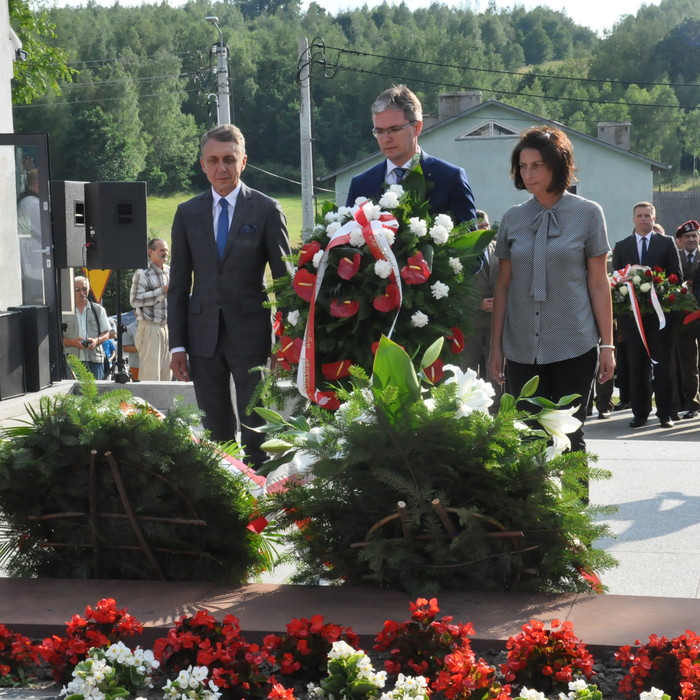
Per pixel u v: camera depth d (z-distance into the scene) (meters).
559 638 3.15
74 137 80.00
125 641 3.54
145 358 12.18
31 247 10.89
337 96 92.06
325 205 4.84
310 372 4.50
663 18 132.62
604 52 119.38
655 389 11.55
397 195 4.73
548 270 5.10
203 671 3.06
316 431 4.05
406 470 3.83
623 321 11.48
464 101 48.31
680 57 116.62
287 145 91.19
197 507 4.10
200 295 6.09
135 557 4.18
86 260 11.30
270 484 4.16
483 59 104.69
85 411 4.11
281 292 4.83
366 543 3.86
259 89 92.00
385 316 4.57
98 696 3.03
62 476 4.11
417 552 3.87
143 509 4.07
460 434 3.77
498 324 5.30
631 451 8.50
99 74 92.50
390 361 3.86
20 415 9.23
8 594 3.93
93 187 11.27
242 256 6.04
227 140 6.04
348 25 125.75
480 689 2.94
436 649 3.22
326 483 3.89
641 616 3.57
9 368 9.66
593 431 11.48
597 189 49.50
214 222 6.11
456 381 3.97
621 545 5.76
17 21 37.75
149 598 3.87
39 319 9.98
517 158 5.11
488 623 3.52
